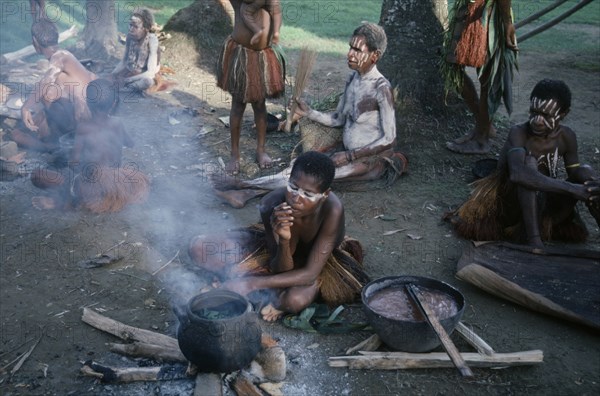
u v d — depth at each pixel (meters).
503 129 6.85
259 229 4.15
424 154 6.08
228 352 3.08
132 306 3.91
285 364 3.29
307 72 5.69
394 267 4.40
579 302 3.80
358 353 3.48
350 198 5.36
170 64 8.55
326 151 5.79
